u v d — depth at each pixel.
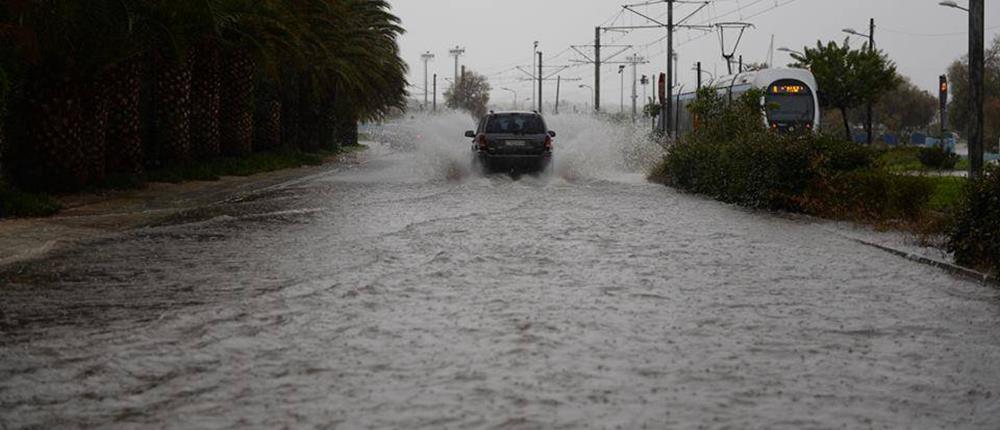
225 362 7.49
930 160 42.31
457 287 11.06
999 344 8.27
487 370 7.23
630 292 10.77
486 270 12.41
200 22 28.91
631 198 25.75
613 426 5.89
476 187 29.75
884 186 19.39
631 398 6.50
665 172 32.16
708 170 26.73
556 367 7.33
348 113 64.56
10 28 20.47
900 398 6.57
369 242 15.45
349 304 9.97
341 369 7.27
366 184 31.36
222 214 20.75
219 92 38.69
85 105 26.78
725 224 18.84
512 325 8.90
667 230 17.58
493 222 18.83
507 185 30.84
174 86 33.47
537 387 6.77
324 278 11.70
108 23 24.55
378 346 8.03
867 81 59.22
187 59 33.47
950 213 15.20
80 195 25.72
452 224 18.41
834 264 13.29
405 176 36.25
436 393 6.60
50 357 7.65
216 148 38.06
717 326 8.94
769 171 22.17
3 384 6.85
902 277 12.16
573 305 9.94
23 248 14.68
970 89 23.69
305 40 40.50
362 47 52.56
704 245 15.34
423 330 8.66
